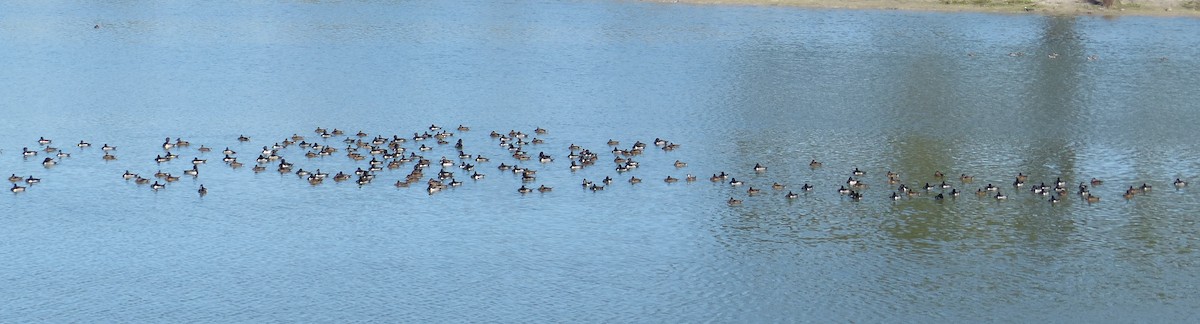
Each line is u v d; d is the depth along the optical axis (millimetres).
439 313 87312
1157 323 85375
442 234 101812
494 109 142250
